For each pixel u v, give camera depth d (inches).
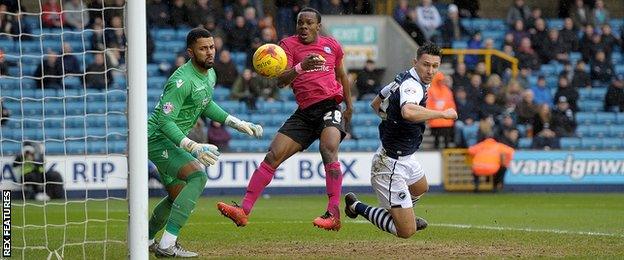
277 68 1084.5
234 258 1008.2
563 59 2947.8
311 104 1103.0
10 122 2546.8
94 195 2281.0
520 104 2669.8
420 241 1190.3
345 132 1120.8
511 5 3201.3
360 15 2923.2
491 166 2474.2
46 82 2625.5
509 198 2269.9
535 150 2539.4
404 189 1047.0
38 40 2709.2
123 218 1664.6
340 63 1142.3
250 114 2652.6
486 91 2667.3
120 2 2689.5
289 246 1136.8
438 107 2541.8
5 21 2682.1
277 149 1097.4
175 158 1025.5
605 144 2741.1
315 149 2554.1
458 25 2994.6
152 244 1081.4
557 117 2691.9
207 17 2790.4
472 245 1140.5
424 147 2674.7
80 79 2640.3
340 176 1093.1
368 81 2736.2
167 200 1064.8
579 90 2874.0
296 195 2390.5
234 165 2386.8
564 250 1086.4
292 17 2832.2
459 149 2529.5
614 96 2829.7
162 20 2817.4
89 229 1393.9
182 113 1032.2
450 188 2517.2
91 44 2672.2
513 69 2864.2
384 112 1034.1
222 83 2679.6
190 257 1019.9
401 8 2925.7
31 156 2180.1
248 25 2778.1
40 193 2206.0
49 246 1145.4
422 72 989.8
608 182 2564.0
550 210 1852.9
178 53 2664.9
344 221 1519.4
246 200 1079.6
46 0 2736.2
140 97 912.3
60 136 2564.0
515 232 1320.1
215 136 2399.1
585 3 3063.5
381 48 2938.0
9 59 2652.6
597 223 1520.7
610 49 2962.6
